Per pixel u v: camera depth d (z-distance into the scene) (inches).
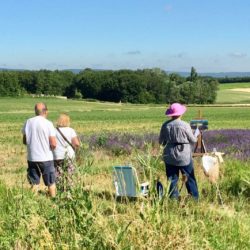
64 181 232.1
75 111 3924.7
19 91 6127.0
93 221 208.5
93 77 6190.9
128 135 977.5
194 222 230.2
